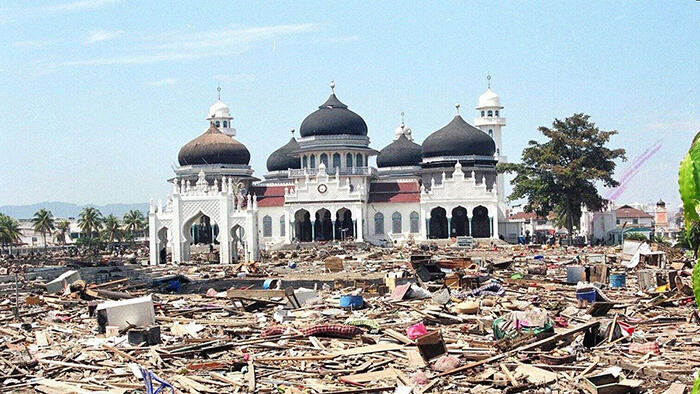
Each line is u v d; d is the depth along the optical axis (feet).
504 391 78.38
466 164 492.13
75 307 166.71
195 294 188.75
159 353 101.65
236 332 120.26
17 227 653.30
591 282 182.70
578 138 421.18
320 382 85.40
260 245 497.46
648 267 213.25
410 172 542.57
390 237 482.69
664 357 91.30
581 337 104.78
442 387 81.76
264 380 86.53
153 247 349.82
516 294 162.61
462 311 134.82
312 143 504.84
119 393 80.84
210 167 517.14
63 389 84.17
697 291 25.71
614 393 75.92
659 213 493.77
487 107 610.24
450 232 470.39
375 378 86.28
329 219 501.15
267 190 514.27
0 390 85.46
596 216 456.86
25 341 117.39
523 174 434.30
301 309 149.59
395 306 148.77
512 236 489.67
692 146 24.84
